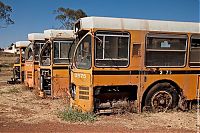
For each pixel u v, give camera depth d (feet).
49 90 46.68
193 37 36.04
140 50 33.96
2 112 36.76
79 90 33.55
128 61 33.55
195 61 36.29
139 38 33.86
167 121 31.96
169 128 29.53
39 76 47.60
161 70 34.83
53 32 44.65
